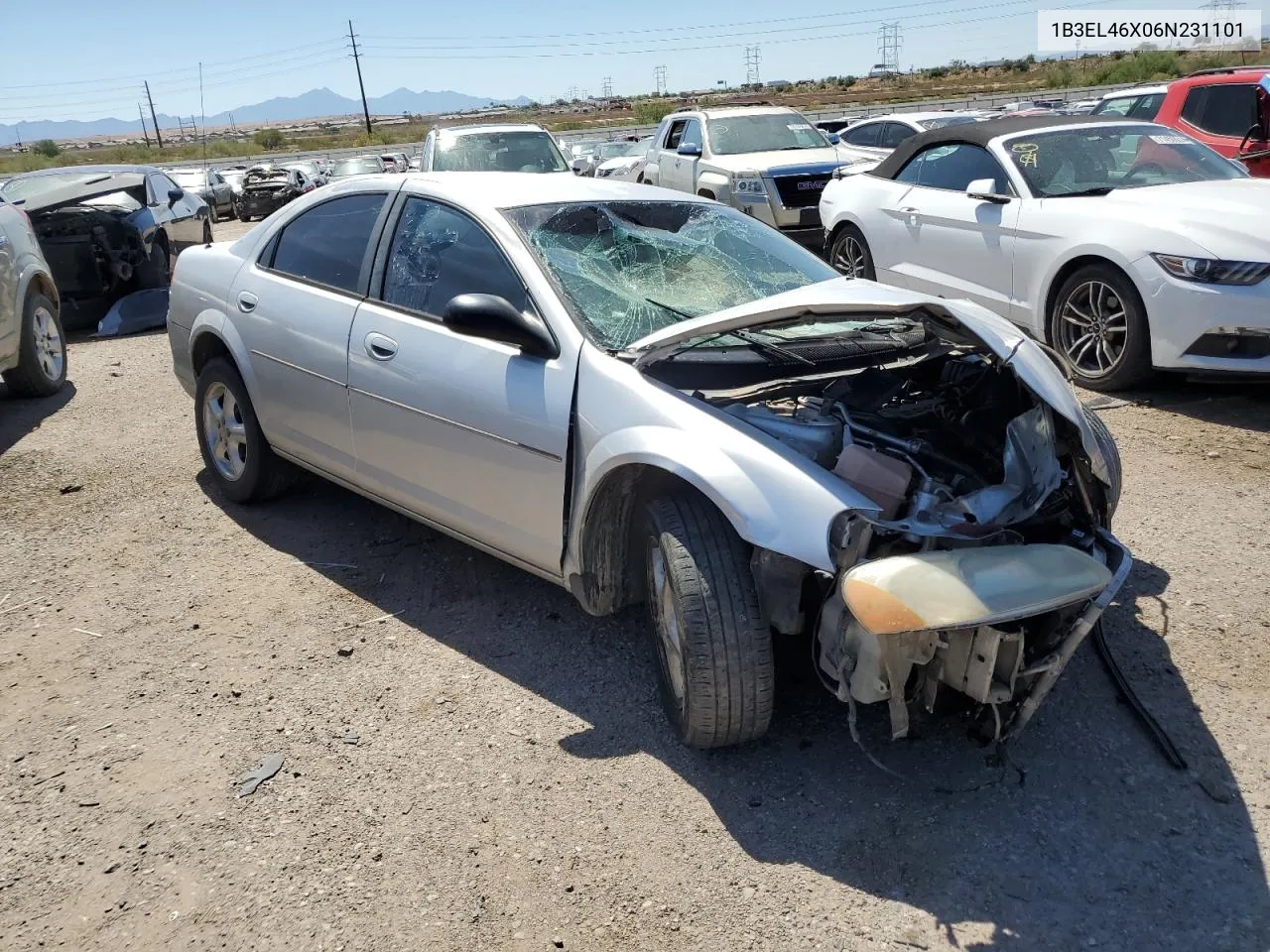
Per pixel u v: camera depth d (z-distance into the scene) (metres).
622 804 2.86
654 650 3.21
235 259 4.89
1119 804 2.79
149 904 2.56
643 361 3.13
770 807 2.82
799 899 2.50
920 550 2.73
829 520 2.63
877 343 3.71
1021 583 2.52
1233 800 2.79
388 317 3.94
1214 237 5.64
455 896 2.55
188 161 65.00
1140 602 3.81
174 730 3.27
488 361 3.52
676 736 3.15
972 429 3.32
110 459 5.92
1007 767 2.95
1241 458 5.13
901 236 7.88
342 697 3.43
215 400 5.06
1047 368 3.17
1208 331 5.62
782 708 3.25
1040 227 6.58
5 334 6.73
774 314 3.06
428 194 4.05
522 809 2.86
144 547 4.67
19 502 5.27
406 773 3.03
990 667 2.57
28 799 2.95
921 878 2.56
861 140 15.16
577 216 3.87
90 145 143.50
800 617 2.85
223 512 5.06
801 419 3.15
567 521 3.30
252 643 3.80
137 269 10.58
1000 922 2.41
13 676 3.61
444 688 3.47
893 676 2.61
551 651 3.69
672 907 2.49
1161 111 10.13
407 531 4.76
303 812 2.87
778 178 11.74
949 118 14.32
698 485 2.82
